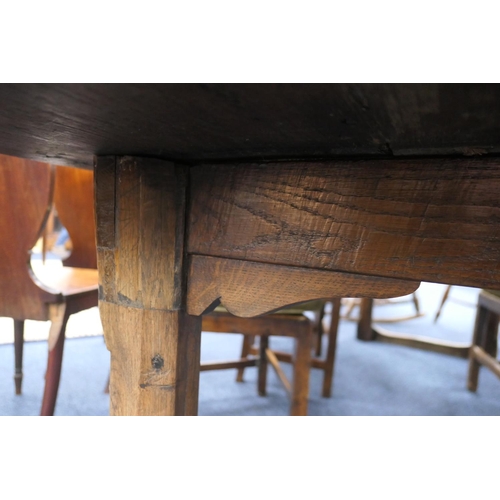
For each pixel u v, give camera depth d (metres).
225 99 0.33
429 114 0.33
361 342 2.62
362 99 0.31
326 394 1.76
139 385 0.62
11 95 0.34
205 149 0.51
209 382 1.87
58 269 1.58
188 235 0.59
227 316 1.26
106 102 0.35
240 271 0.56
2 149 0.59
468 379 1.92
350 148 0.46
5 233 1.13
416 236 0.46
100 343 2.18
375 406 1.68
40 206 1.09
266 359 1.73
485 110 0.31
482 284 0.43
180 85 0.31
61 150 0.58
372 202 0.48
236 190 0.56
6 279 1.16
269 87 0.30
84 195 1.61
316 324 2.26
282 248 0.53
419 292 4.86
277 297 0.54
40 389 1.60
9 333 2.27
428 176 0.45
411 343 2.54
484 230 0.43
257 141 0.46
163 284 0.60
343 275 0.50
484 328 1.90
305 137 0.43
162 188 0.58
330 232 0.50
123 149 0.55
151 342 0.61
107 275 0.62
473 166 0.43
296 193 0.52
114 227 0.60
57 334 1.16
